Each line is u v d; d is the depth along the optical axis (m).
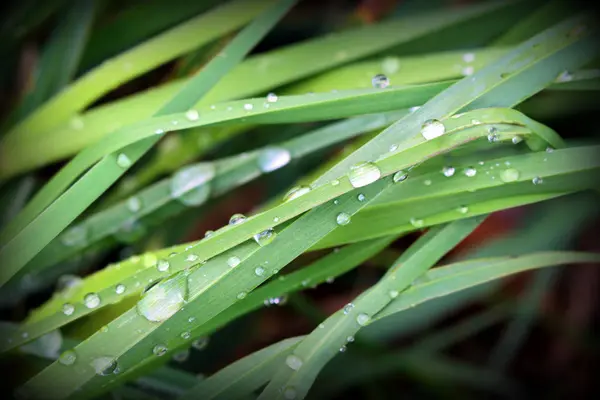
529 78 0.17
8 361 0.17
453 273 0.17
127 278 0.16
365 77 0.19
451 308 0.20
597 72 0.18
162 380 0.18
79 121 0.19
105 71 0.19
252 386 0.17
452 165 0.18
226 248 0.16
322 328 0.17
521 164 0.17
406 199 0.17
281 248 0.16
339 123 0.19
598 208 0.20
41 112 0.19
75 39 0.20
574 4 0.19
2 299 0.20
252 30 0.18
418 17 0.20
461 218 0.17
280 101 0.17
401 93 0.17
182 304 0.16
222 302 0.16
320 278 0.17
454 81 0.17
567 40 0.17
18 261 0.17
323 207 0.16
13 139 0.19
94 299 0.16
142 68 0.19
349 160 0.16
